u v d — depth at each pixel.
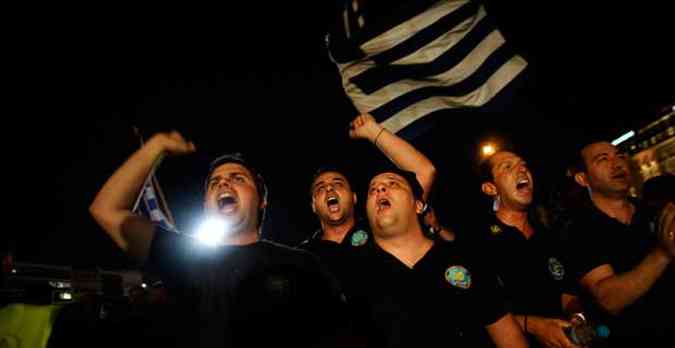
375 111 4.70
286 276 2.21
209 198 2.70
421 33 4.68
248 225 2.68
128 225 2.35
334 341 2.10
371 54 4.79
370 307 2.52
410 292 2.50
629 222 3.36
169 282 2.27
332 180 3.76
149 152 2.45
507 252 3.39
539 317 3.01
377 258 2.70
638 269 2.72
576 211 3.40
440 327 2.41
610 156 3.38
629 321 3.00
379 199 2.76
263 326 2.05
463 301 2.48
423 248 2.75
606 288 2.85
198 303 2.14
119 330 3.11
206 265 2.28
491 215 3.87
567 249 3.18
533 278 3.26
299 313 2.10
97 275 7.38
